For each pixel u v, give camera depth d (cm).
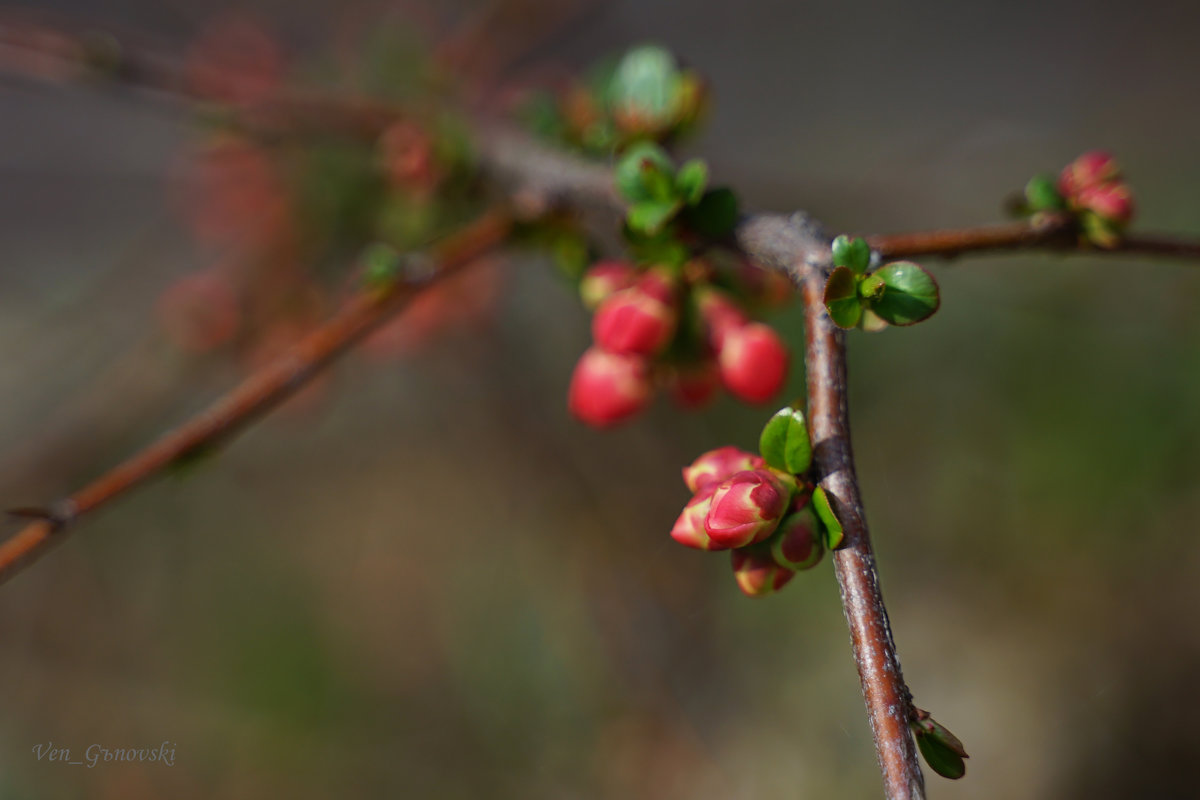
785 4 166
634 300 53
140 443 116
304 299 91
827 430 47
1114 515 123
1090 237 50
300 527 143
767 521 46
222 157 87
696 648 124
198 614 133
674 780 121
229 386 120
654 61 57
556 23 108
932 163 123
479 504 137
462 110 78
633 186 52
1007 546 126
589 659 125
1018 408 125
